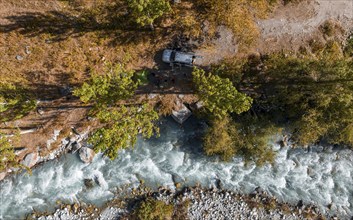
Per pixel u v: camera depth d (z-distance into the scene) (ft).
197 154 119.65
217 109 97.50
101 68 112.98
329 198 118.83
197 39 111.75
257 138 111.96
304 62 107.24
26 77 111.34
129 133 97.55
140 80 110.63
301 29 113.60
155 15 96.89
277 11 113.09
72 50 111.04
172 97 116.26
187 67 113.80
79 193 117.39
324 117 105.70
